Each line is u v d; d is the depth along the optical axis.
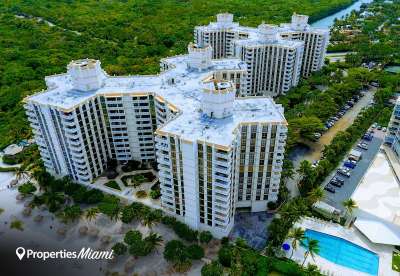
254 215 193.00
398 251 170.62
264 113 175.75
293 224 181.62
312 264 159.12
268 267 161.25
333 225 183.38
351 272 161.75
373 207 187.00
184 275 162.38
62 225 192.00
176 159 163.25
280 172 182.50
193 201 171.62
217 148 149.12
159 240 171.50
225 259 163.25
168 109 190.88
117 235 184.25
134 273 164.00
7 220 197.25
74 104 192.25
